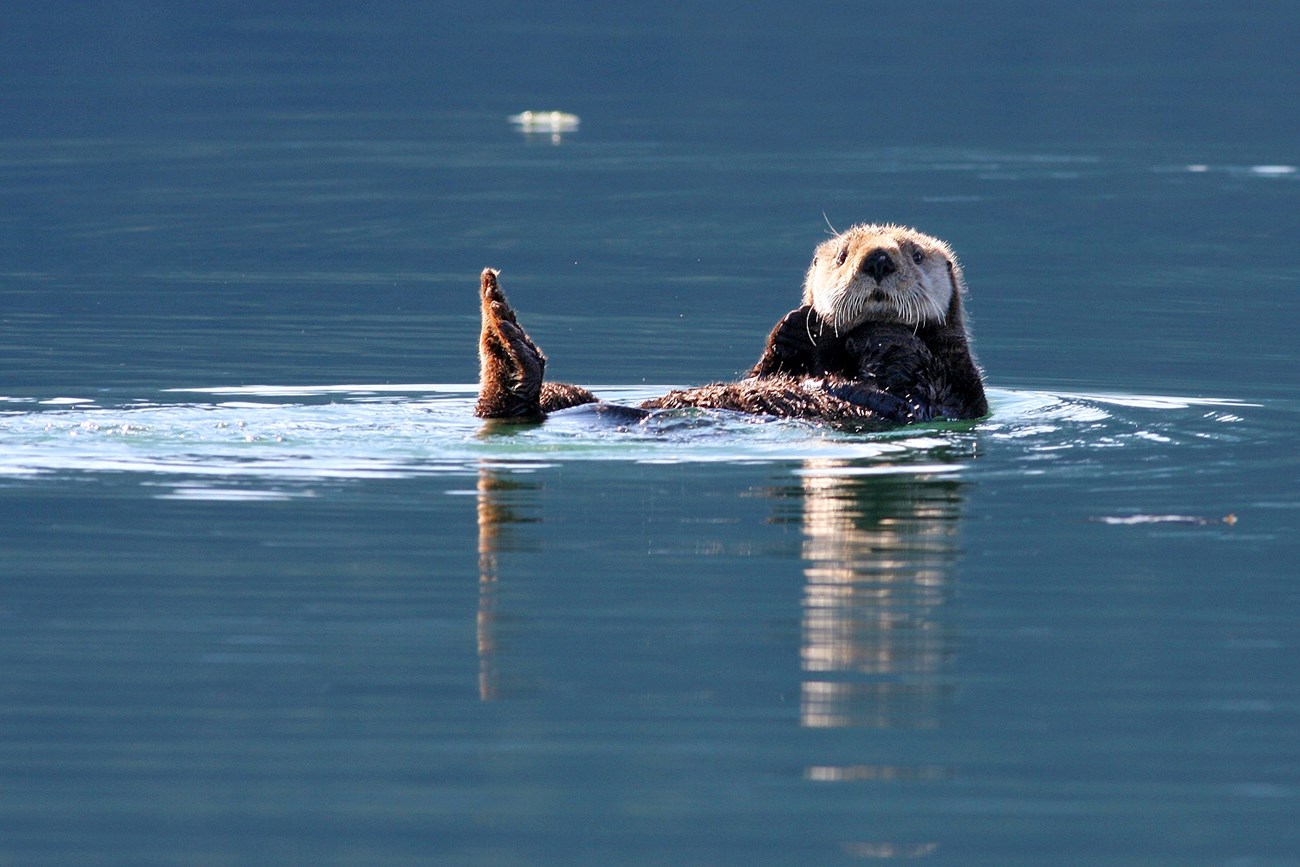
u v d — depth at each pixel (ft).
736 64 335.47
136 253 131.75
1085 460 61.82
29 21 373.20
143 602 45.75
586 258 134.82
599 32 391.24
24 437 62.13
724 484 57.21
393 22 403.95
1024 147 216.13
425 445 61.11
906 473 59.21
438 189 174.19
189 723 38.04
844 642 43.32
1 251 131.03
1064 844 32.81
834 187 176.55
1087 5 436.35
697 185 178.40
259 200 164.04
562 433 62.03
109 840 32.76
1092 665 41.81
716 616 44.73
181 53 334.65
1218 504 56.03
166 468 58.49
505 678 40.65
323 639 43.16
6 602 45.65
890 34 389.39
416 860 32.04
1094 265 130.82
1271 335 99.35
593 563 49.11
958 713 38.83
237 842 32.71
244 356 89.61
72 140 207.72
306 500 55.21
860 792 34.96
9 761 36.06
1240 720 38.58
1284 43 361.10
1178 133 230.68
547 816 33.76
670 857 32.14
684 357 93.04
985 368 88.12
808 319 70.28
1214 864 32.09
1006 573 48.55
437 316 105.70
